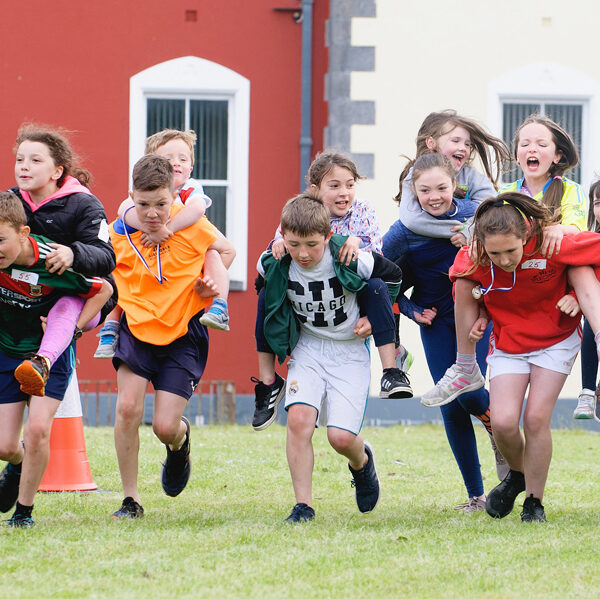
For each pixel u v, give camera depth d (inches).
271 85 1747.0
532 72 1722.4
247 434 1421.0
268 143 1747.0
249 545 644.7
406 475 1024.9
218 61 1745.8
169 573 574.9
